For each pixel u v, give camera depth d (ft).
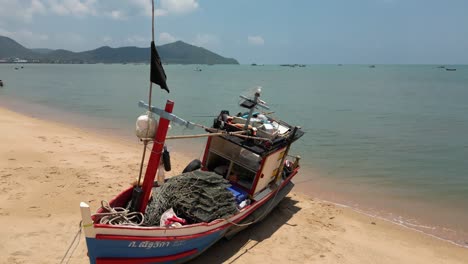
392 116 106.01
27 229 29.45
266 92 186.19
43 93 154.71
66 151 51.65
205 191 27.40
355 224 36.94
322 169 54.80
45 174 41.22
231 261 28.48
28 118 82.12
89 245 20.56
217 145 33.96
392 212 40.60
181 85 228.02
